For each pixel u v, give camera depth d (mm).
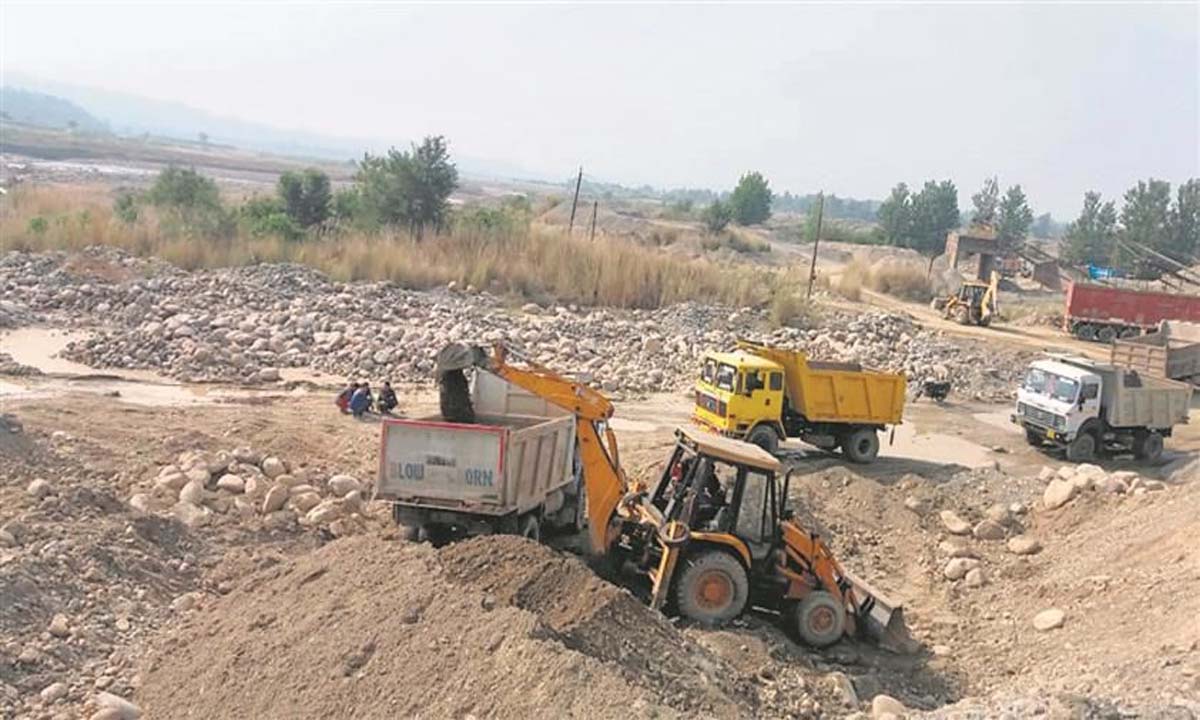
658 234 72562
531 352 29062
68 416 17859
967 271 75375
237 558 12828
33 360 23844
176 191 47281
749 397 21000
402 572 10602
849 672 13172
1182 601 13617
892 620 14039
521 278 36969
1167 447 26609
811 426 22078
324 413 21016
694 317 35406
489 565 10836
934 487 20000
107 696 9375
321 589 10727
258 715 9195
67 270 31422
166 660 10273
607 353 30156
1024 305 58469
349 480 15703
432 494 13305
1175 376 33188
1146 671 11766
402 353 26328
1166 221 92625
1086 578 15531
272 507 14445
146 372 23766
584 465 14258
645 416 24516
